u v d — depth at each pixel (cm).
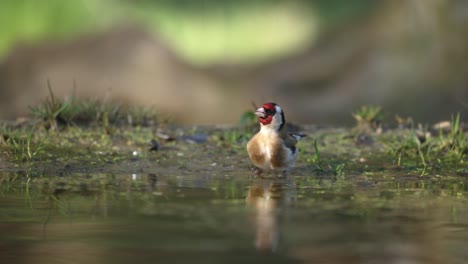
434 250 725
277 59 3509
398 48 3206
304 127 1502
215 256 700
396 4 3328
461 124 1512
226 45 3694
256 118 1466
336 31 3494
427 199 963
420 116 3019
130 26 3466
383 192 1012
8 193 979
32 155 1218
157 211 877
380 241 754
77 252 712
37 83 3170
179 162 1230
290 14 3994
